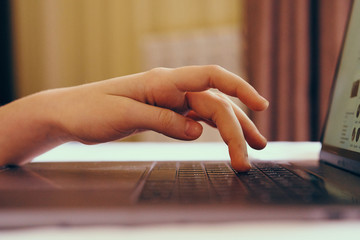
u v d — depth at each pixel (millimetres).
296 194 285
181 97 497
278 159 608
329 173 424
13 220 221
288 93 1903
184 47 2320
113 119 475
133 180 363
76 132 503
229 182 348
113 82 506
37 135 535
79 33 2514
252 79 1925
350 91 521
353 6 586
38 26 2555
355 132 456
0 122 541
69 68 2547
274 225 211
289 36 1896
